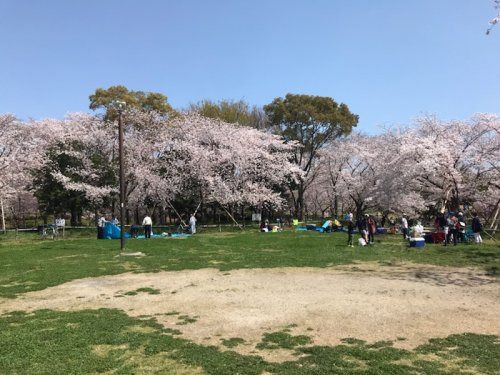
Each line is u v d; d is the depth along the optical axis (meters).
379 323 7.54
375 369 5.38
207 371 5.41
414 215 30.53
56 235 26.48
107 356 5.95
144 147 32.47
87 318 7.97
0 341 6.58
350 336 6.82
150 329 7.32
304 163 45.16
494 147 24.62
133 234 26.55
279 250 18.02
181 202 35.19
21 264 14.74
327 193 46.94
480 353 5.95
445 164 24.27
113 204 32.91
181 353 6.05
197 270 13.59
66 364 5.64
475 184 25.91
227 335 6.96
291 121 40.75
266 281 11.65
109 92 35.69
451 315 8.03
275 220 40.84
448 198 26.61
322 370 5.38
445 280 11.58
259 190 34.62
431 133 27.44
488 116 24.70
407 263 14.50
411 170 25.59
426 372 5.28
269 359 5.84
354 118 43.03
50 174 31.33
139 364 5.66
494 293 9.93
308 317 7.97
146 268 13.91
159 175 32.75
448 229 18.88
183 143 32.28
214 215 38.53
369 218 20.39
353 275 12.45
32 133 32.56
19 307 9.07
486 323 7.50
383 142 35.53
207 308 8.78
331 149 41.53
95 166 32.09
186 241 21.89
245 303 9.16
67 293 10.41
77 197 31.91
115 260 15.59
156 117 34.72
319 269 13.54
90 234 28.11
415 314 8.12
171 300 9.55
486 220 26.97
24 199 39.66
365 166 39.16
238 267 13.97
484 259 14.95
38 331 7.15
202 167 31.97
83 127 33.31
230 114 44.47
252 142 35.56
